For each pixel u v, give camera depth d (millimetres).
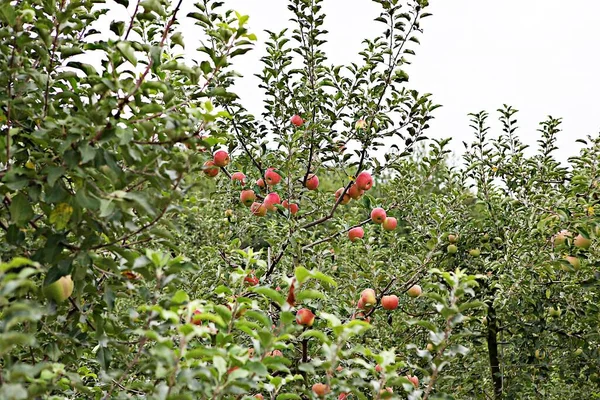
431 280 5016
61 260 2141
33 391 1732
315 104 4840
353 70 4727
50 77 2463
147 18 2758
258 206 4848
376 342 4410
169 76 2932
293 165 4617
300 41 4895
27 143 2436
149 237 2590
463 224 6082
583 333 5516
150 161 2301
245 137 5078
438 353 2363
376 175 5121
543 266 4777
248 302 2396
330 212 5289
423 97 4656
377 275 4469
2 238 2617
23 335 1464
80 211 2205
